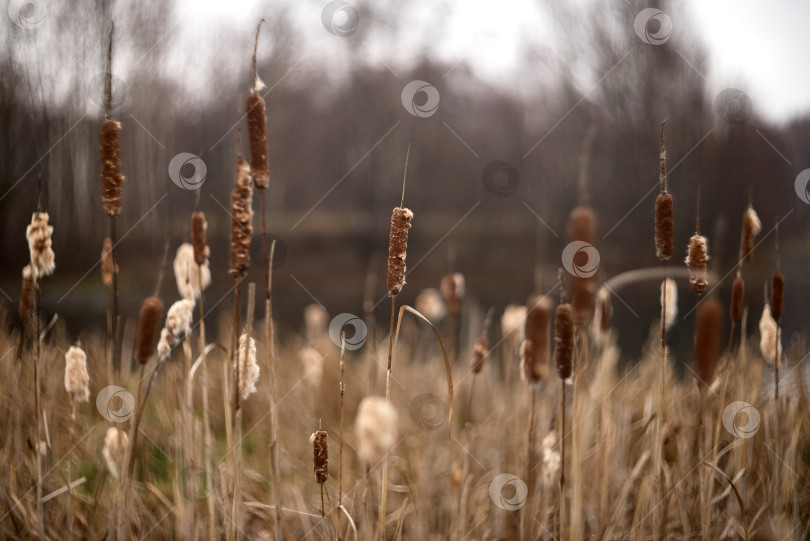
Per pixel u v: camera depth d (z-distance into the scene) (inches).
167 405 145.0
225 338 209.3
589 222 84.7
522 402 130.2
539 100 818.8
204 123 668.1
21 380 134.9
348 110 885.2
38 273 86.8
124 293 498.3
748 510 103.2
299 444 165.6
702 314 78.4
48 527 101.7
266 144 73.1
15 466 110.0
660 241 78.3
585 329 96.5
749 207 92.5
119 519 86.0
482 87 859.4
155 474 130.8
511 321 139.5
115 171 80.0
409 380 217.0
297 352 234.4
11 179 455.5
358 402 197.3
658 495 88.0
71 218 497.0
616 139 683.4
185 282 84.7
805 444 129.3
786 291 334.3
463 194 882.1
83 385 90.6
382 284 724.7
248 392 81.0
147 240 565.9
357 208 904.9
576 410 93.6
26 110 457.1
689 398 137.9
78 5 457.4
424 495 128.8
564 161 775.1
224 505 90.8
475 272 737.6
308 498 130.6
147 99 581.3
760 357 137.6
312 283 727.7
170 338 82.2
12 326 185.8
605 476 106.5
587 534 111.3
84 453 132.9
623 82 659.4
